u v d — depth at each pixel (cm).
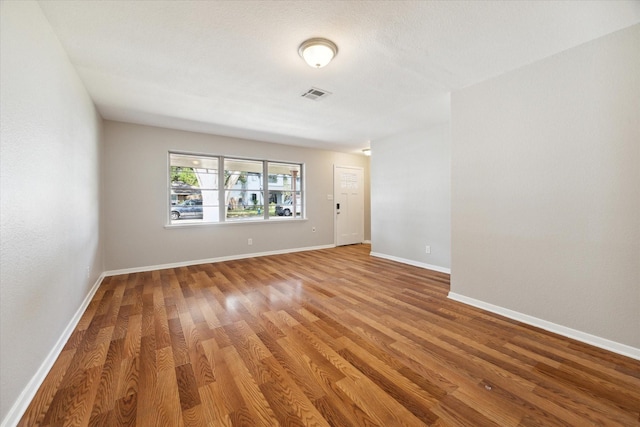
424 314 245
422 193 427
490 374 159
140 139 396
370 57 216
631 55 175
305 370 163
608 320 186
